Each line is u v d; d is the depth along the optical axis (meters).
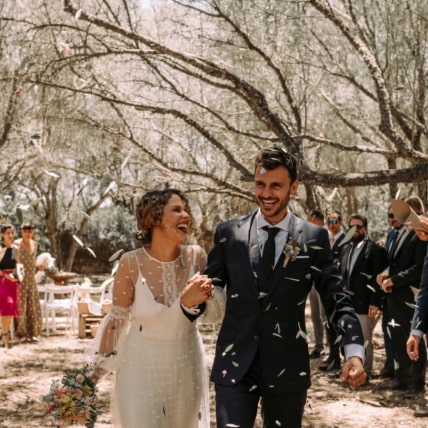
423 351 6.18
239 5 8.66
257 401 2.96
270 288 2.93
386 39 8.80
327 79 10.24
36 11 8.68
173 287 3.38
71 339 10.55
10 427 5.47
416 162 8.05
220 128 9.91
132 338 3.37
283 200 2.98
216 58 9.62
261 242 3.02
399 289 6.23
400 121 9.03
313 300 8.27
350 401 6.18
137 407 3.28
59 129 9.94
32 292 10.36
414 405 5.92
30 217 23.94
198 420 3.47
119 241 28.06
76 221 27.53
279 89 9.95
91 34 8.09
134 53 8.12
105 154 11.48
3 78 8.27
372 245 6.84
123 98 9.38
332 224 7.53
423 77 8.64
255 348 2.93
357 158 13.30
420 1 8.28
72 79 9.17
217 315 3.19
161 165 10.02
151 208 3.35
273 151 3.00
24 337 10.27
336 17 8.33
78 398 3.32
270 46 8.93
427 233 3.85
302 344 3.00
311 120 11.07
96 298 15.86
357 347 2.80
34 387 7.05
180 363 3.35
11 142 10.78
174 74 10.52
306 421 5.56
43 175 16.78
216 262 3.10
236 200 16.64
